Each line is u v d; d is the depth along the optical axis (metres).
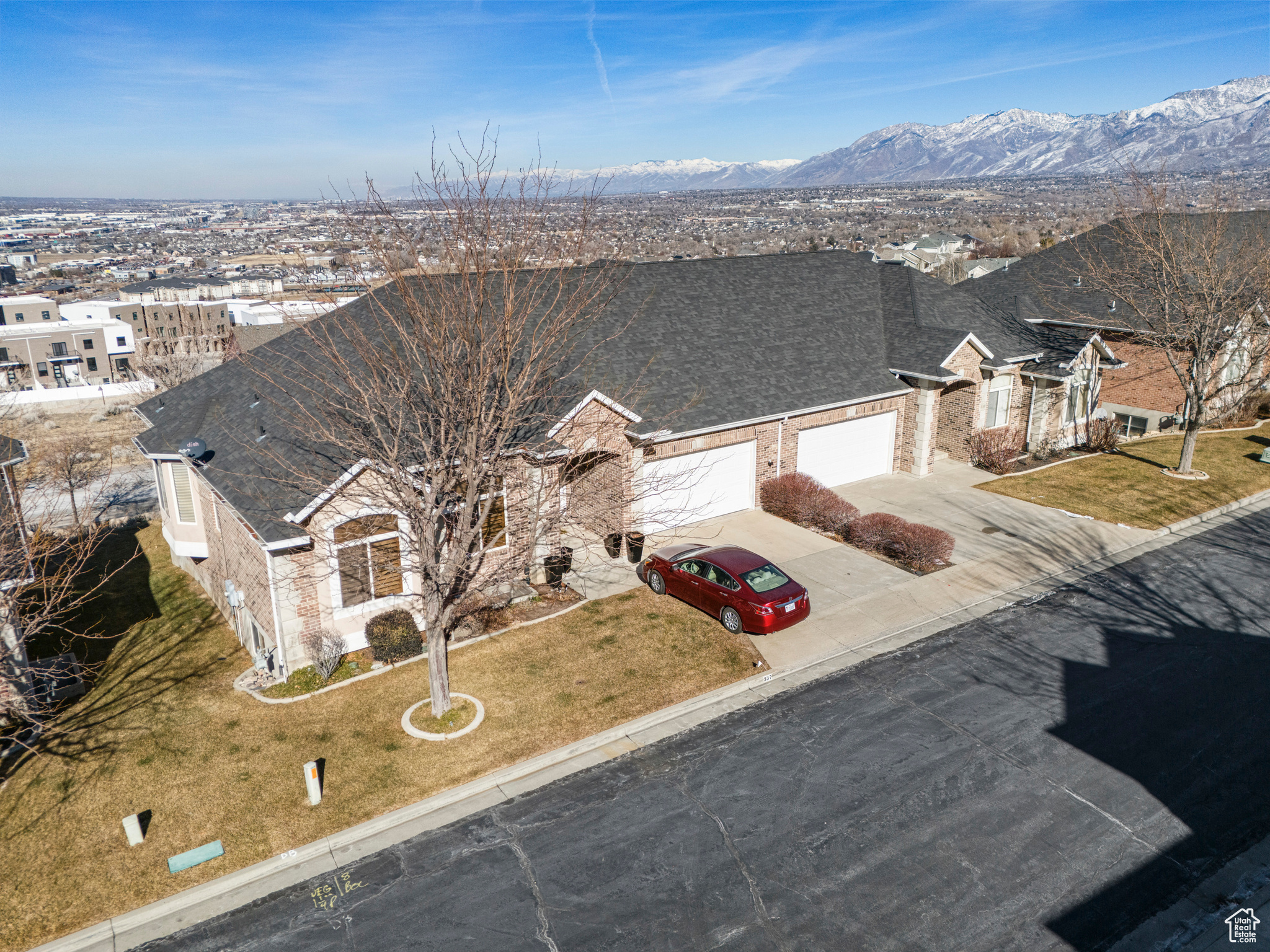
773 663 15.95
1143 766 12.58
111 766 13.24
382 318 19.36
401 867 10.90
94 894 10.55
